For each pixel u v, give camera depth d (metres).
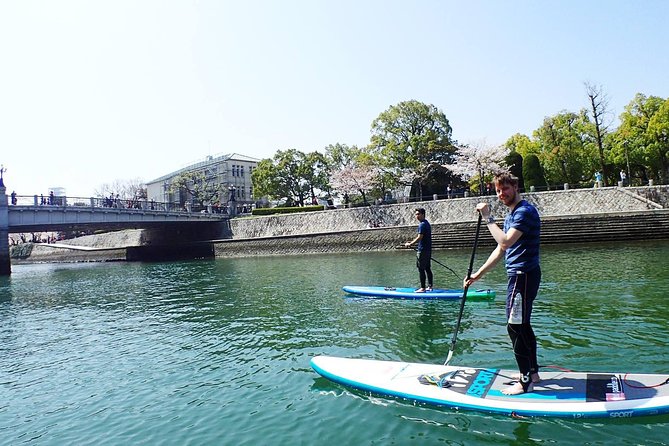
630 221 26.59
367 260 25.31
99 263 44.25
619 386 4.61
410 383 5.21
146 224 42.03
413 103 45.69
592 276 12.98
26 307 15.59
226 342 8.47
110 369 7.37
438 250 29.62
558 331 7.30
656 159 37.53
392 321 8.91
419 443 4.04
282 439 4.35
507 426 4.21
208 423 4.89
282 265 26.02
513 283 4.54
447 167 42.97
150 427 4.94
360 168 46.78
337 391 5.48
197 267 29.53
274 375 6.32
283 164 53.12
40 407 5.91
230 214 49.94
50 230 38.41
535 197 31.41
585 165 40.66
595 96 35.94
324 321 9.48
